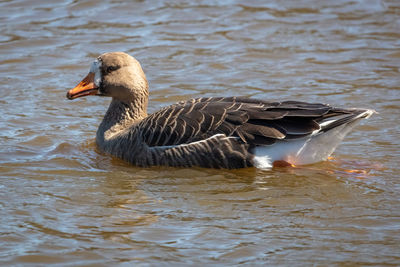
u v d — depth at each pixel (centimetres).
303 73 1891
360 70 1902
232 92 1773
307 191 1209
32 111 1664
